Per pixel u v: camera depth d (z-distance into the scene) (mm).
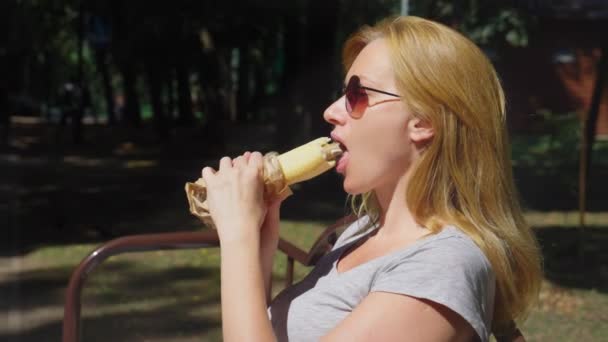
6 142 24703
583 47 17234
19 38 27625
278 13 13461
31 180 14867
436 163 1709
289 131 14969
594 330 4949
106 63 33000
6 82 30625
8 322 5824
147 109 64250
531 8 11305
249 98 37969
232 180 1753
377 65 1755
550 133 12961
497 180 1718
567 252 7133
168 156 19438
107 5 17312
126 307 6031
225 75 36531
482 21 10992
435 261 1602
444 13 11711
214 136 22312
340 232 2309
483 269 1632
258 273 1646
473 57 1735
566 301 5598
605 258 6934
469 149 1699
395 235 1779
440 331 1547
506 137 1773
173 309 6008
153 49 15789
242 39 16969
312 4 12641
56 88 47594
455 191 1728
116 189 13383
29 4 25641
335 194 11719
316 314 1798
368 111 1745
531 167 13359
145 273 7094
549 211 10000
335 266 1920
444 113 1693
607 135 21594
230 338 1571
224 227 1697
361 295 1746
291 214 10102
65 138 26547
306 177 1824
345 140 1802
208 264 7418
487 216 1713
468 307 1556
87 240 8984
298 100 14875
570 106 19156
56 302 6383
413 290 1562
